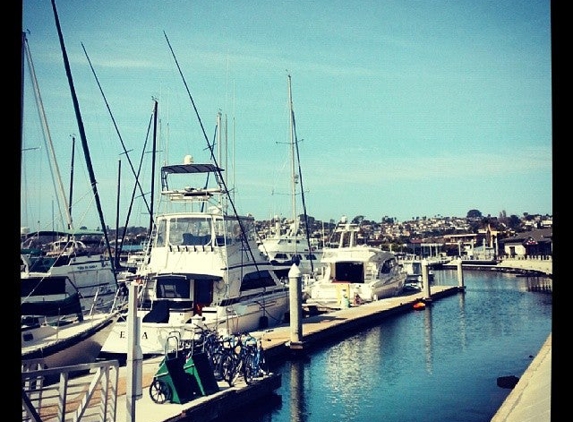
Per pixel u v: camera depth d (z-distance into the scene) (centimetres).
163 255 2073
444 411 1469
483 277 6625
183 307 1980
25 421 741
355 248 3569
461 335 2609
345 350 2266
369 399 1577
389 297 3834
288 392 1652
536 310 3494
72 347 1451
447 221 19812
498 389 1675
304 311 2947
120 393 1289
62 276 1928
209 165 2017
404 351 2242
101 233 2823
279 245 4462
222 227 2095
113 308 1805
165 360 1255
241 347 1485
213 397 1274
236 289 2127
